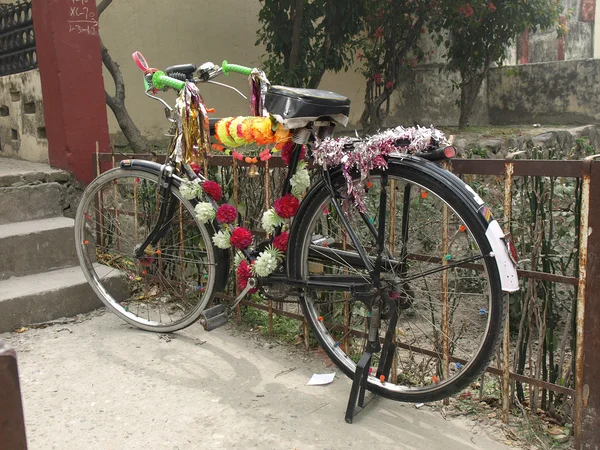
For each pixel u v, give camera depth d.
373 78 8.35
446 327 2.30
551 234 2.35
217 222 2.71
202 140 2.53
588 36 13.85
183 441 2.14
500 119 11.17
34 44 4.20
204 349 2.90
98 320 3.26
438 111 10.15
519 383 2.30
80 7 3.92
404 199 2.22
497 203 2.83
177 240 3.39
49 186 3.82
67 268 3.57
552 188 2.28
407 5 7.95
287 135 2.27
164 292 3.57
